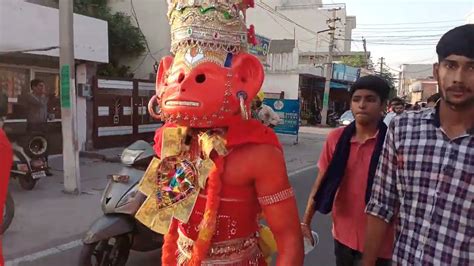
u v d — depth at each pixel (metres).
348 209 2.77
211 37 1.75
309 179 9.59
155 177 1.92
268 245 2.04
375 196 2.01
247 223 1.86
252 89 1.79
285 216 1.78
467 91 1.67
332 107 30.89
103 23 10.84
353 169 2.74
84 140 10.76
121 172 4.12
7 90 9.43
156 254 4.72
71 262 4.52
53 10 9.61
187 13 1.80
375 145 2.65
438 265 1.71
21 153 7.07
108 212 3.93
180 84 1.73
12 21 8.75
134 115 12.01
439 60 1.75
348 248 2.77
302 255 1.80
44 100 8.27
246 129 1.79
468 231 1.68
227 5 1.79
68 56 6.95
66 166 7.12
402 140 1.83
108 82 11.21
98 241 3.78
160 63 1.98
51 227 5.50
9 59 9.41
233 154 1.78
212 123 1.76
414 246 1.78
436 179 1.73
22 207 6.30
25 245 4.89
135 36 17.05
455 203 1.70
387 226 1.99
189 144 1.89
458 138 1.71
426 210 1.75
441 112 1.77
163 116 1.86
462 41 1.65
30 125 7.71
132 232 3.97
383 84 2.68
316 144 16.80
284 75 26.44
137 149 4.15
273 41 29.78
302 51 40.38
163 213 1.87
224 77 1.74
